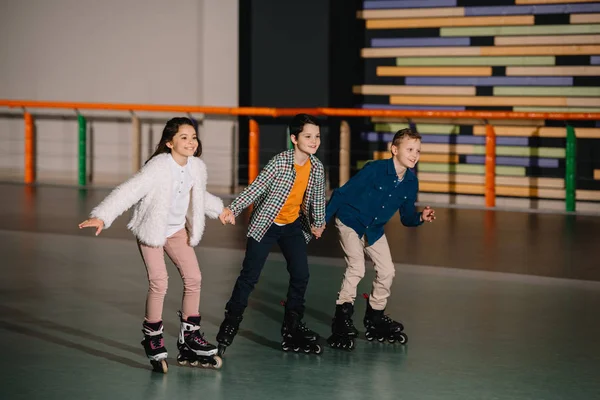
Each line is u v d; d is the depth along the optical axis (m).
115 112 17.86
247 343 7.58
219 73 16.97
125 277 10.05
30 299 9.02
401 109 16.38
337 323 7.45
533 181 15.65
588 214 14.93
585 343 7.65
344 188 7.44
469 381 6.64
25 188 17.33
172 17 17.31
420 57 16.28
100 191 17.03
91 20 17.92
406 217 7.68
